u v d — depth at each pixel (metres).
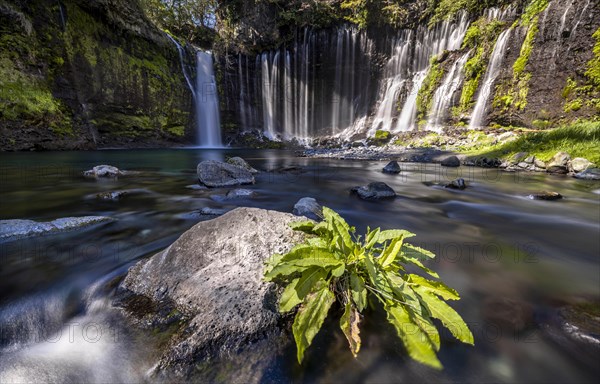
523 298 2.83
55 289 2.85
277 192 8.77
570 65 20.80
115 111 25.20
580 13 20.39
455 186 9.62
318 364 1.87
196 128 33.25
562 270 3.55
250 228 3.00
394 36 34.78
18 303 2.61
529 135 15.82
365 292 2.16
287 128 40.84
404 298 2.14
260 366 1.86
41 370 1.92
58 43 20.64
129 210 6.29
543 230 5.38
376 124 35.41
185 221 5.53
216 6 39.72
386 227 5.58
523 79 23.28
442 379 1.80
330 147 33.66
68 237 4.38
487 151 17.41
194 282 2.53
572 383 1.80
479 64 26.30
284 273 2.17
